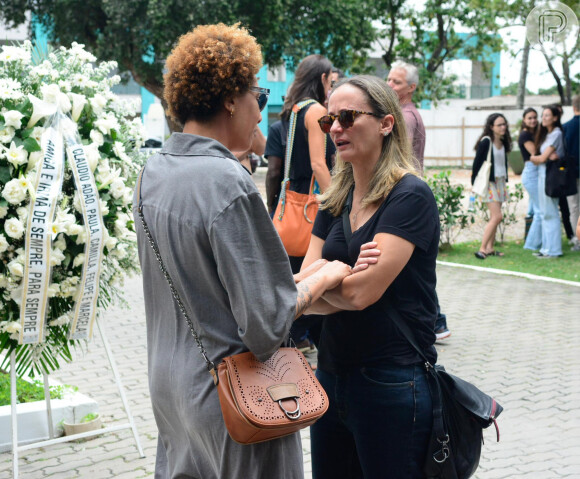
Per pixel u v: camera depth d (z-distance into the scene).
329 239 2.54
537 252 10.57
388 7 27.94
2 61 3.50
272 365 2.07
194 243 1.98
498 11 21.73
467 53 29.83
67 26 25.34
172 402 2.15
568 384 5.12
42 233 3.19
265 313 1.96
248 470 2.05
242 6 23.64
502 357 5.78
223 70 2.06
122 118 3.85
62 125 3.33
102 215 3.40
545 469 3.82
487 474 3.78
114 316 7.23
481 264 9.91
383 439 2.35
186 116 2.15
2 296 3.35
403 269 2.32
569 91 27.39
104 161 3.49
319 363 2.53
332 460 2.57
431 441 2.33
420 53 29.27
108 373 5.48
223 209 1.94
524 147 10.42
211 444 2.08
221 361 2.04
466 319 7.04
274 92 40.41
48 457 4.00
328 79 5.12
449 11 27.39
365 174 2.44
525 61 28.27
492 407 2.40
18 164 3.24
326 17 25.59
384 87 2.41
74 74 3.64
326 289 2.23
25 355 3.69
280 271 2.01
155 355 2.21
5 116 3.21
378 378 2.34
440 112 35.50
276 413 1.98
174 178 2.05
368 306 2.34
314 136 4.86
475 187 10.26
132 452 4.08
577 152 9.89
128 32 24.20
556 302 7.72
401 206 2.29
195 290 2.05
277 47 25.53
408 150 2.43
